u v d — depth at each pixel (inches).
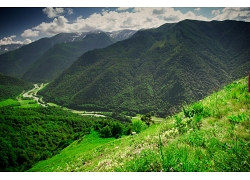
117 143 837.8
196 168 256.5
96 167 436.8
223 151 267.1
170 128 436.5
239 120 323.3
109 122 3304.6
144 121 2475.4
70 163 855.1
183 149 295.6
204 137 313.0
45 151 5511.8
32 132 6781.5
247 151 253.3
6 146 4995.1
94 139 2849.4
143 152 342.0
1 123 6525.6
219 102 429.7
